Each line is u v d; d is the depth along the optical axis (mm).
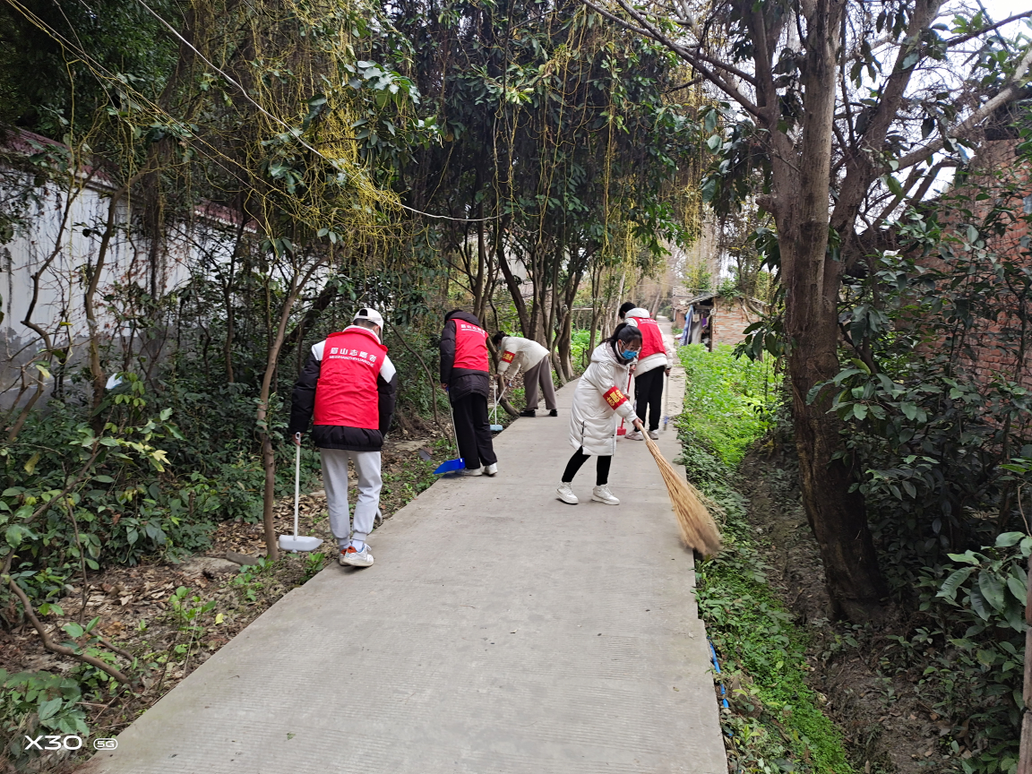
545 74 7719
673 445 7781
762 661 3789
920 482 4004
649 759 2486
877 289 4246
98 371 4633
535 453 7496
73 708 2832
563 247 11195
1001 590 2598
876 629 4176
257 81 4957
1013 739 2953
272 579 4336
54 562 4078
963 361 4629
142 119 4582
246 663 3158
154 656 3395
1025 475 3381
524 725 2682
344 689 2941
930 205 4617
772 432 7977
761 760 2803
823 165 3943
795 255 4219
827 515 4281
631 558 4395
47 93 5289
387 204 5871
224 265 6395
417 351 9266
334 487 4266
